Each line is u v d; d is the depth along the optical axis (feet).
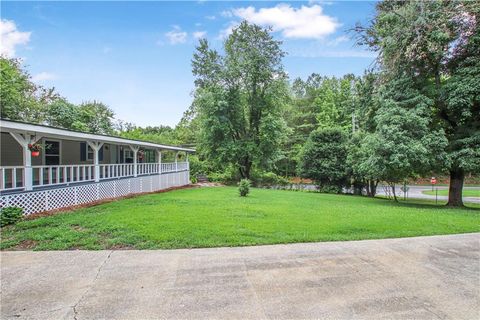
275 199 41.86
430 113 37.96
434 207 39.60
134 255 15.49
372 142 38.60
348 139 69.67
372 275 13.11
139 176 49.42
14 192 24.75
